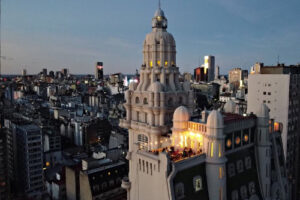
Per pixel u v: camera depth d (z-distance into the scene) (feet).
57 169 535.19
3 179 436.35
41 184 529.45
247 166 234.38
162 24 292.81
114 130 652.07
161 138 262.26
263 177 240.73
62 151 645.51
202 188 203.51
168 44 285.64
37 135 521.24
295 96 372.17
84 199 369.09
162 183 190.19
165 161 187.52
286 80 354.74
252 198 231.50
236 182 221.46
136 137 291.79
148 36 291.17
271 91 368.27
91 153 587.27
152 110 264.52
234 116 243.60
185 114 225.97
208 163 204.33
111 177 376.89
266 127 239.91
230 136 220.02
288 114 357.82
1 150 432.66
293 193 378.12
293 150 375.25
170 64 288.92
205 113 225.56
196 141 218.59
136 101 291.38
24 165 527.81
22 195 503.20
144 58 296.10
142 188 213.87
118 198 372.58
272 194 250.37
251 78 389.39
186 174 195.00
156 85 265.95
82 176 368.89
